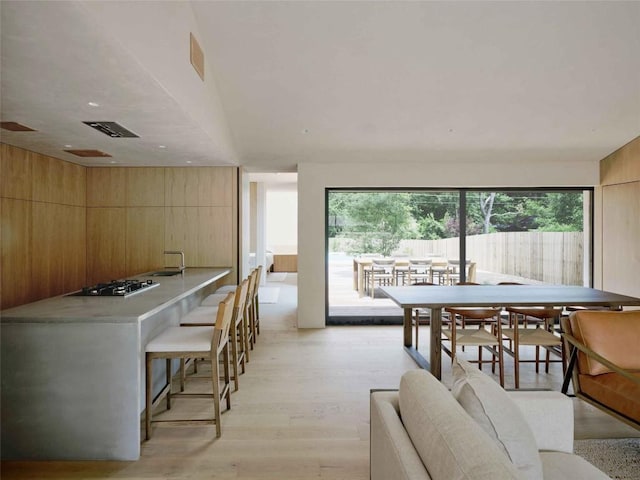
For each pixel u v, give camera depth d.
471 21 3.24
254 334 4.89
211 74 3.73
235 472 2.31
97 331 2.42
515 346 3.60
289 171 6.20
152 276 4.51
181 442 2.63
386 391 1.83
